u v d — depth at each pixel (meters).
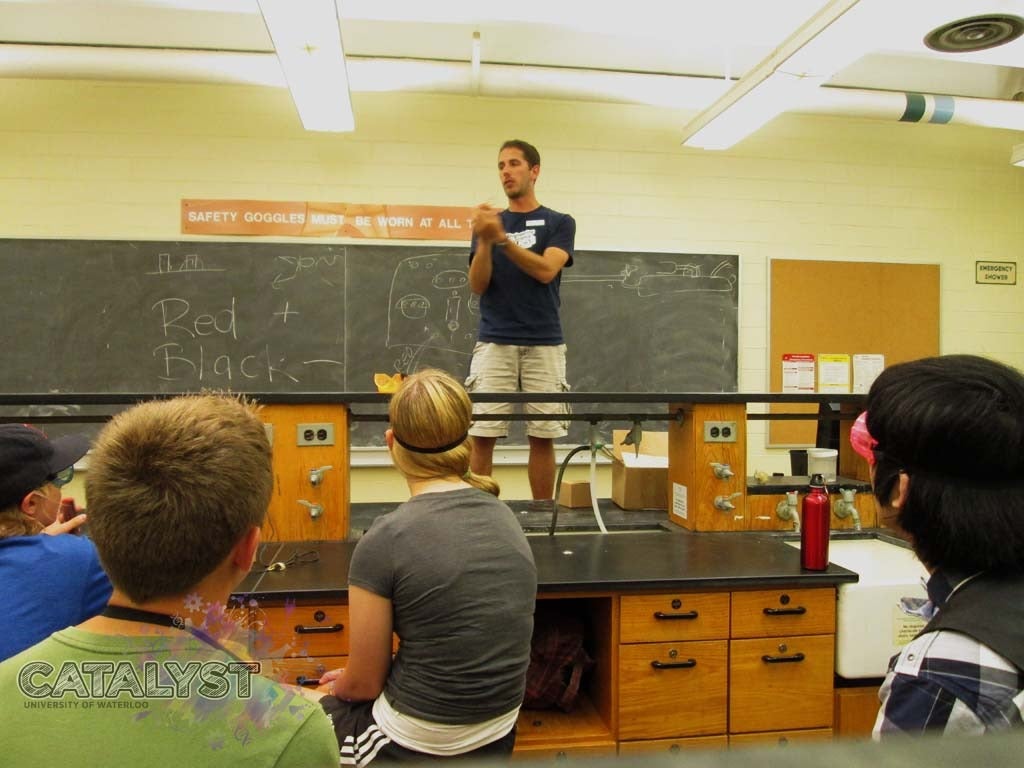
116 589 0.62
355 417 1.98
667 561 1.71
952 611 0.65
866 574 1.68
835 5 2.32
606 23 3.35
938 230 4.16
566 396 1.94
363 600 1.15
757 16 3.30
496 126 3.76
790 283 4.01
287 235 3.65
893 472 0.70
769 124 3.99
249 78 3.21
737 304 3.97
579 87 3.34
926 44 3.00
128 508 0.59
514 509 2.42
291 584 1.47
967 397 0.64
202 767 0.55
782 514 2.09
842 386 2.21
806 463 2.39
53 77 3.20
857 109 3.53
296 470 1.87
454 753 1.13
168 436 0.62
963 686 0.59
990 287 4.21
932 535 0.67
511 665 1.15
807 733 1.61
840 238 4.07
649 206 3.90
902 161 4.11
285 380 3.65
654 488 2.41
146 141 3.55
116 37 3.38
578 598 1.75
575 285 3.85
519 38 3.53
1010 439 0.62
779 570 1.63
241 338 3.61
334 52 2.49
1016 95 3.92
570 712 1.69
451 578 1.12
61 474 1.27
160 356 3.56
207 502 0.61
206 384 3.59
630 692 1.57
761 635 1.60
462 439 1.27
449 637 1.12
